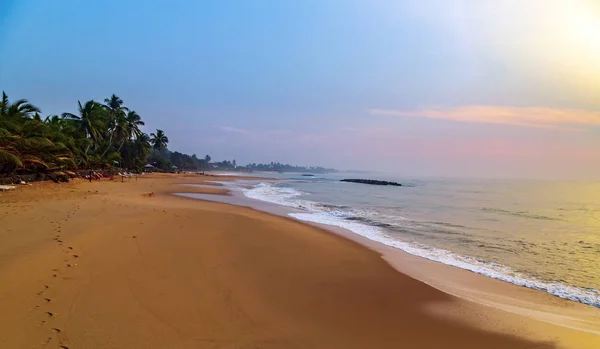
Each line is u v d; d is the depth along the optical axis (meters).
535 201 34.81
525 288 7.77
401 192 44.72
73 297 5.18
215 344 4.32
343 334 4.95
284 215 18.00
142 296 5.53
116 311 4.89
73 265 6.59
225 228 12.15
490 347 4.79
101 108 49.56
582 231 15.96
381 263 9.01
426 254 10.56
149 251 8.16
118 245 8.40
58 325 4.33
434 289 7.16
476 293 7.22
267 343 4.49
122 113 55.41
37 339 3.95
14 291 5.15
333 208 22.80
